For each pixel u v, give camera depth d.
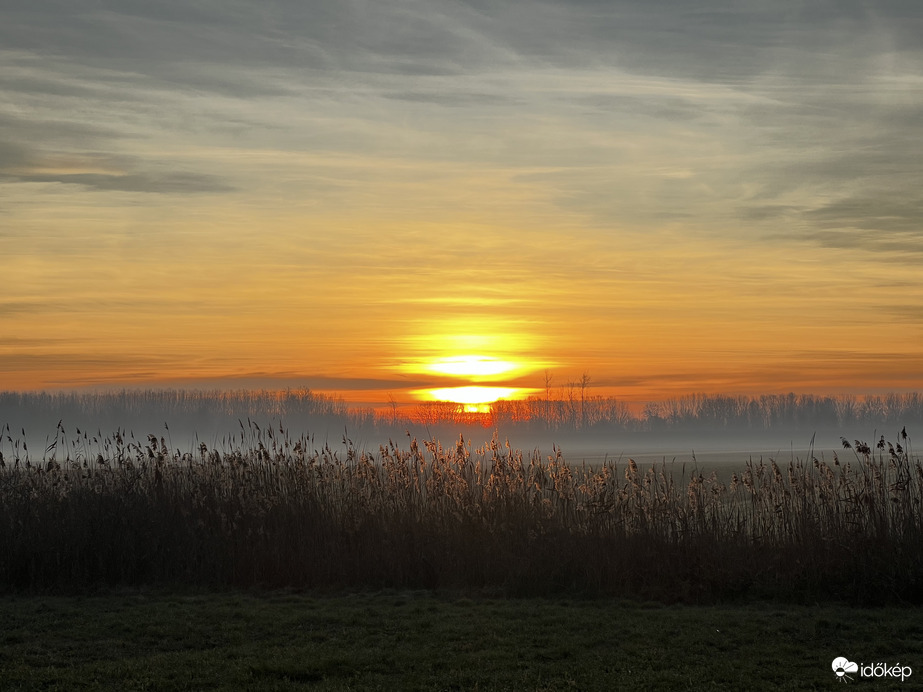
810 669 9.25
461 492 14.89
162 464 15.92
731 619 11.29
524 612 11.88
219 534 14.44
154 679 8.95
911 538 12.67
